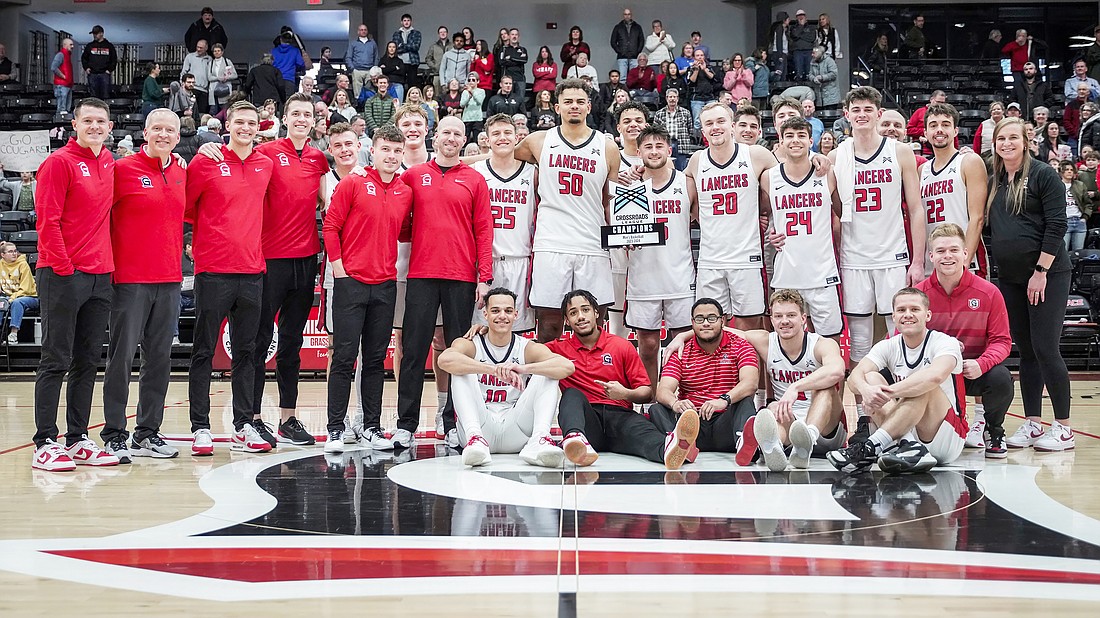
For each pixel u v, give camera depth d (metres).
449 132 5.03
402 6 18.62
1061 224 4.89
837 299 5.24
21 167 14.29
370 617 2.19
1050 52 18.31
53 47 20.39
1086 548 2.82
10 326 10.89
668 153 5.43
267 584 2.47
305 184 5.20
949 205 5.26
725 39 18.56
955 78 16.61
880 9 18.39
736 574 2.54
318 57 22.66
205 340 4.88
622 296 5.77
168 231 4.69
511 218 5.39
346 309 5.02
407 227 5.30
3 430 6.03
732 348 4.86
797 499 3.58
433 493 3.74
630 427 4.70
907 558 2.71
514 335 4.85
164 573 2.58
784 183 5.23
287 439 5.34
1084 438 5.46
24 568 2.65
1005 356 4.64
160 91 15.70
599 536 2.98
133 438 4.88
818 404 4.59
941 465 4.39
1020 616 2.20
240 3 19.16
